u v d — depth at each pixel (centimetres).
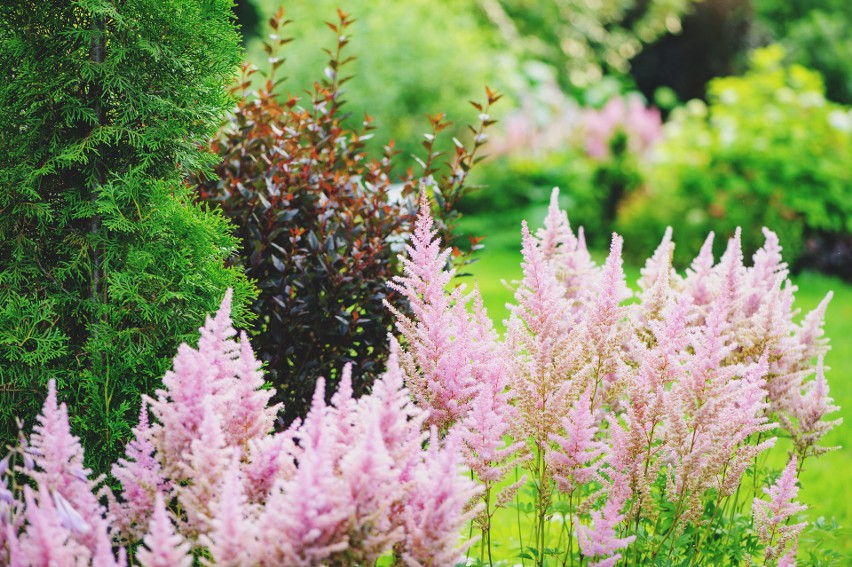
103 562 200
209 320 265
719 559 345
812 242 1166
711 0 1934
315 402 236
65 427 240
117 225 312
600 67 1962
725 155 1132
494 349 316
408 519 232
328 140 453
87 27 325
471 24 1459
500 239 1223
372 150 1091
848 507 476
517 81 1450
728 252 355
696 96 1972
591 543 261
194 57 337
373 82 1107
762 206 1130
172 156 340
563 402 287
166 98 331
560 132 1336
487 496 286
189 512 238
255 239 397
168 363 322
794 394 350
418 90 1145
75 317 334
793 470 282
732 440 282
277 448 249
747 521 354
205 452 234
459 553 237
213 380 259
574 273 387
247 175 434
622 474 282
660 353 291
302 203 423
